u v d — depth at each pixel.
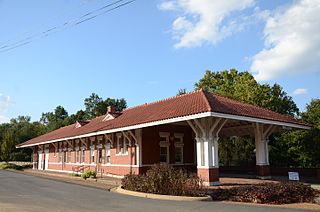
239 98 34.88
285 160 35.34
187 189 14.80
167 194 14.76
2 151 54.59
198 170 18.45
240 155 37.72
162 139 24.70
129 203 12.59
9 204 12.04
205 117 17.81
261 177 22.16
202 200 13.82
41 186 19.75
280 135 35.72
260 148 22.48
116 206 11.77
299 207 12.40
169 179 15.16
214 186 17.41
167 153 24.77
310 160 30.97
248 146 36.97
